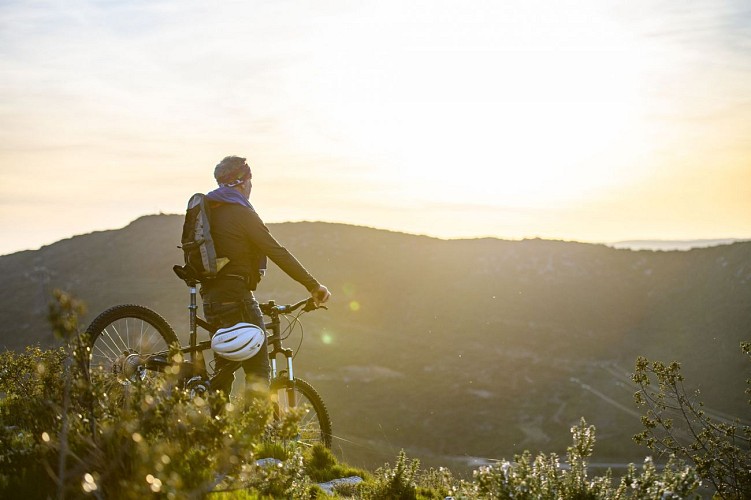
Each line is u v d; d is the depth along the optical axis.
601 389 175.12
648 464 4.18
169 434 4.07
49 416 4.16
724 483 7.16
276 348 7.06
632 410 158.12
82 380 3.92
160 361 5.93
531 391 174.25
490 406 162.50
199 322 6.42
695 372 184.88
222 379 6.27
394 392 167.50
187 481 3.94
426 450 136.25
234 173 6.50
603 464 123.62
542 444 140.88
